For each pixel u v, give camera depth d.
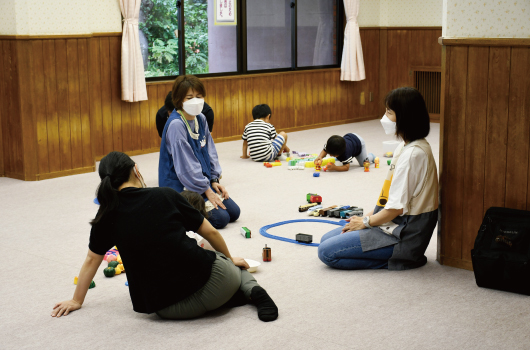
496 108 3.01
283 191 5.04
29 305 2.82
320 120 9.02
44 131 5.62
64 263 3.41
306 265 3.29
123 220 2.47
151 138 7.11
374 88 9.69
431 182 3.10
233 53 7.92
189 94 3.78
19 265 3.38
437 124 9.07
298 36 8.65
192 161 3.84
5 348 2.40
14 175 5.73
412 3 9.18
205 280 2.55
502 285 2.87
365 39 9.36
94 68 6.48
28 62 5.44
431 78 9.22
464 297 2.83
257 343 2.39
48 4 5.51
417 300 2.80
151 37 7.05
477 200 3.13
